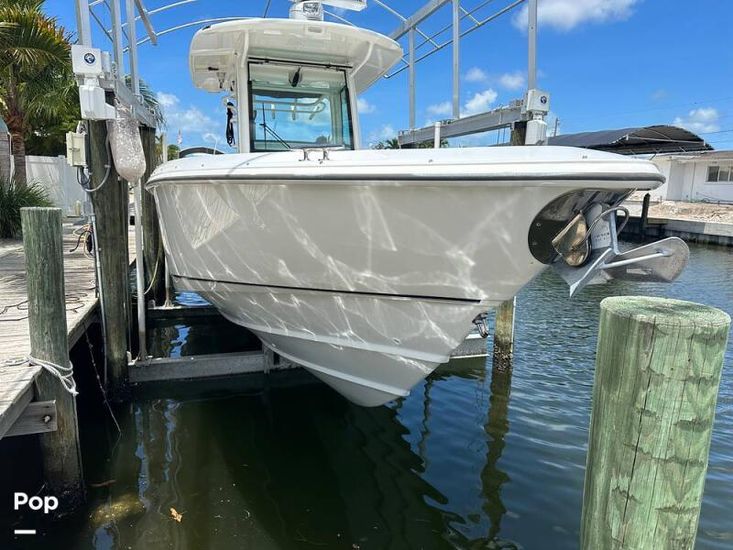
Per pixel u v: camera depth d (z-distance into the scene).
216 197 3.41
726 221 24.23
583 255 2.78
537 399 5.19
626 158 2.55
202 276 4.12
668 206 29.84
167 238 4.39
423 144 7.12
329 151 2.97
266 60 4.39
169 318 7.25
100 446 4.14
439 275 3.02
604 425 1.96
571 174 2.50
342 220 3.02
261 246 3.40
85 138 4.66
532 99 4.82
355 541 3.11
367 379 3.78
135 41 6.02
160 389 5.10
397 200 2.84
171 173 3.66
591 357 6.53
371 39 4.20
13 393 2.87
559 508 3.46
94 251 5.21
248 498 3.50
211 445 4.19
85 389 5.09
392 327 3.35
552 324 8.20
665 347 1.77
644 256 2.53
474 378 5.74
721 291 11.73
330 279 3.31
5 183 11.05
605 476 1.97
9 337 3.93
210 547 3.00
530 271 2.86
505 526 3.27
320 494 3.57
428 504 3.49
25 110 12.84
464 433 4.48
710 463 4.02
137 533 3.10
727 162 30.86
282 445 4.22
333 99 4.56
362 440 4.33
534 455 4.12
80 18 4.15
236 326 7.26
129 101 5.16
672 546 1.89
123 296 4.84
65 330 3.26
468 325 3.15
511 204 2.66
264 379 5.35
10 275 6.54
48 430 3.15
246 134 4.32
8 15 10.64
